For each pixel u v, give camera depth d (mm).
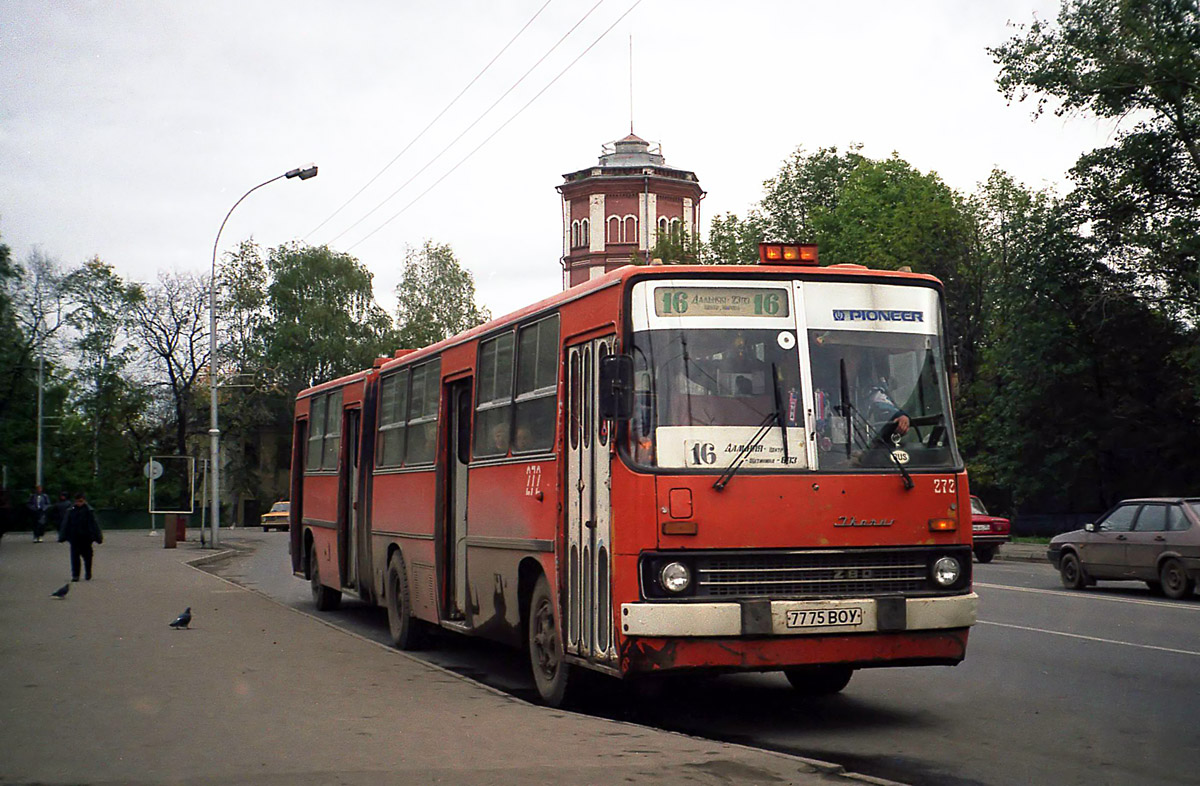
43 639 14758
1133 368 43531
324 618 19828
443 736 8461
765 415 9328
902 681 11961
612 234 81562
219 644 14258
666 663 8883
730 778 7125
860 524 9289
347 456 19109
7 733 8594
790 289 9641
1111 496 45250
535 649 11000
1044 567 31750
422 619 14758
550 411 10812
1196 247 37531
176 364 83250
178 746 8094
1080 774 7887
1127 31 35031
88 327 78938
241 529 77500
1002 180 50375
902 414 9633
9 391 66562
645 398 9227
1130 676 11953
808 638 9055
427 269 92250
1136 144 38531
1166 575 20859
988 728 9492
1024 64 37188
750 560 9070
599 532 9633
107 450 86688
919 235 50188
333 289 83812
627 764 7484
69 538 25969
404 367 15984
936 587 9453
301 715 9383
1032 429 44062
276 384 84312
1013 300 43531
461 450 13602
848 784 7000
